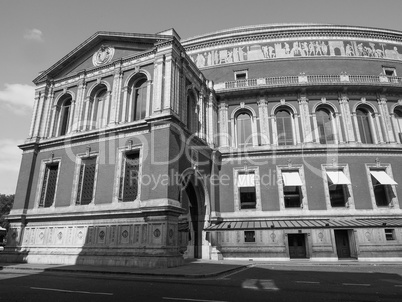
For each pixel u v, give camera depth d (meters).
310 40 31.12
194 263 18.33
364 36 31.52
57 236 20.02
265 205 24.83
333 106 27.06
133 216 17.59
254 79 28.48
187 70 22.62
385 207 24.16
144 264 15.69
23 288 9.80
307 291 9.17
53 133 23.86
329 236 21.88
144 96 21.28
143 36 21.25
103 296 8.29
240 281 11.41
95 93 23.30
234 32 32.06
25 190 22.30
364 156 25.34
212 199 24.39
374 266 17.91
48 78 25.31
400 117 27.66
